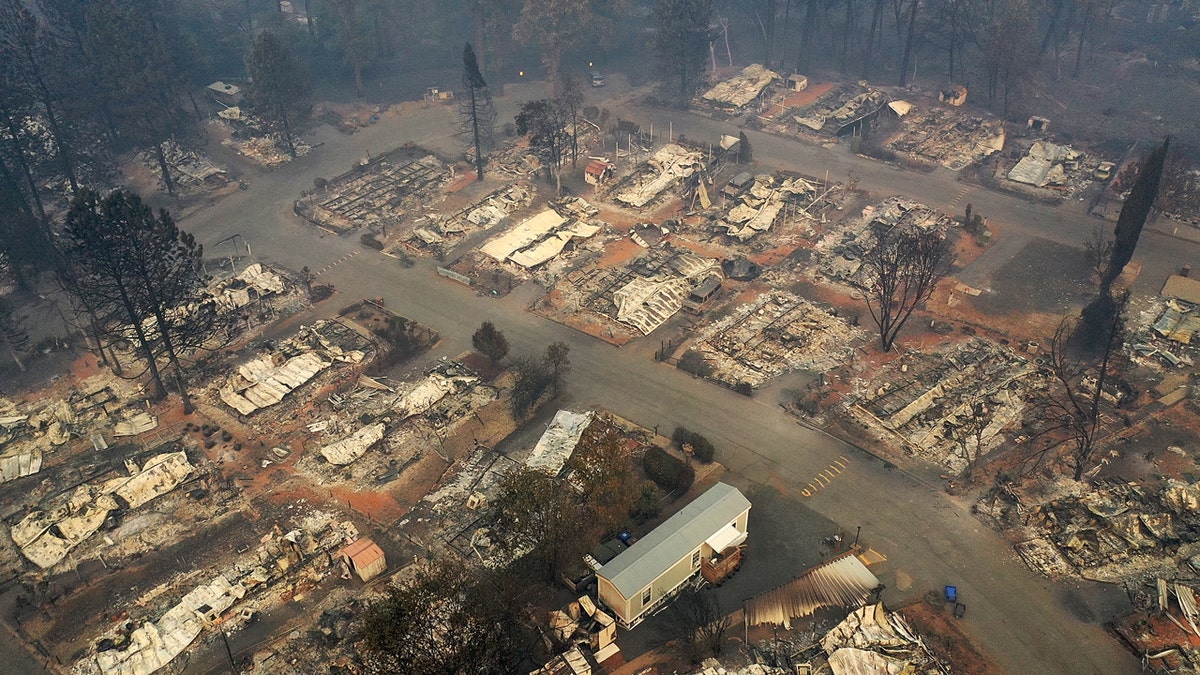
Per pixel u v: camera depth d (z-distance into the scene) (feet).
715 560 242.78
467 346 348.59
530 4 547.08
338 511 273.54
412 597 196.95
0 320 345.92
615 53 640.58
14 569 257.55
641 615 233.14
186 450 300.61
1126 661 218.18
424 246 417.69
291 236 432.25
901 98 561.84
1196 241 395.14
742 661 221.87
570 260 401.70
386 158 502.79
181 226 443.32
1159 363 321.52
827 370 326.24
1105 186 443.32
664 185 453.58
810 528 260.21
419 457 293.64
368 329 359.46
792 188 445.78
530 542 238.48
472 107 463.42
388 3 642.63
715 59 634.02
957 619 230.48
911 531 257.96
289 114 498.28
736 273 381.40
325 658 225.56
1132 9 653.71
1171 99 541.75
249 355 348.79
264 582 247.50
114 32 444.55
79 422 314.76
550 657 222.07
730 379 323.78
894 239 401.29
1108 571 240.73
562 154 482.69
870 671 214.28
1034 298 363.56
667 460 274.77
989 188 450.30
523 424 305.73
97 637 235.61
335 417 312.50
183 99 576.61
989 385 313.12
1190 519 252.01
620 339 348.79
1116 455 278.46
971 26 541.34
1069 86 567.18
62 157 421.18
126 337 345.72
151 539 265.34
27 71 429.38
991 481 273.54
